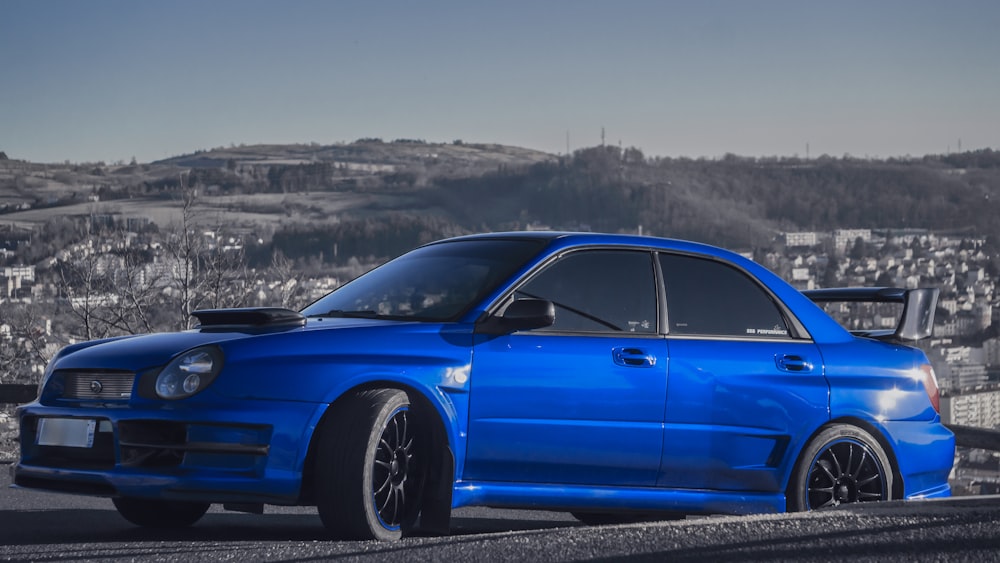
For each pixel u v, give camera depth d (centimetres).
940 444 625
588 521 681
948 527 415
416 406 507
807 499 586
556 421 531
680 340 568
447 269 568
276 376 482
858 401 599
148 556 425
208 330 525
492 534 441
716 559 385
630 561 387
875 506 455
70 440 504
